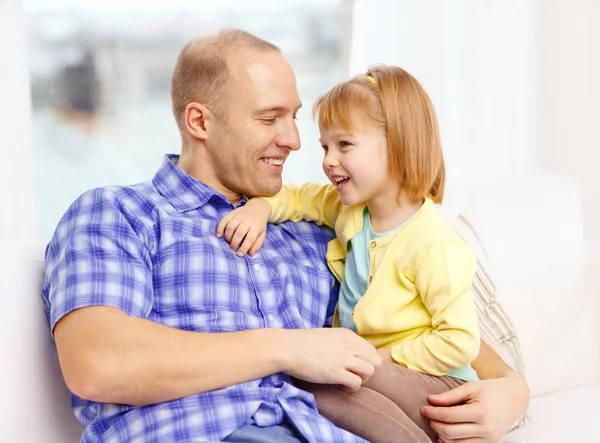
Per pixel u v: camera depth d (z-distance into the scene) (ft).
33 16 10.21
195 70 5.19
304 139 10.51
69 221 4.56
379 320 4.81
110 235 4.41
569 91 9.87
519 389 4.79
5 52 7.98
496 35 9.46
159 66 10.58
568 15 9.75
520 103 9.63
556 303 6.41
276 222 5.38
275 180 5.24
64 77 10.45
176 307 4.55
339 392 4.54
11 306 4.35
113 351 3.98
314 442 4.14
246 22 10.32
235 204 5.42
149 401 4.09
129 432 4.12
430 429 4.64
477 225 6.05
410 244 4.81
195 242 4.68
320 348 4.32
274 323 4.82
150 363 4.00
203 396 4.18
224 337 4.23
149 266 4.55
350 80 5.09
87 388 3.94
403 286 4.81
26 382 4.33
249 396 4.27
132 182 10.85
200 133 5.20
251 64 5.08
